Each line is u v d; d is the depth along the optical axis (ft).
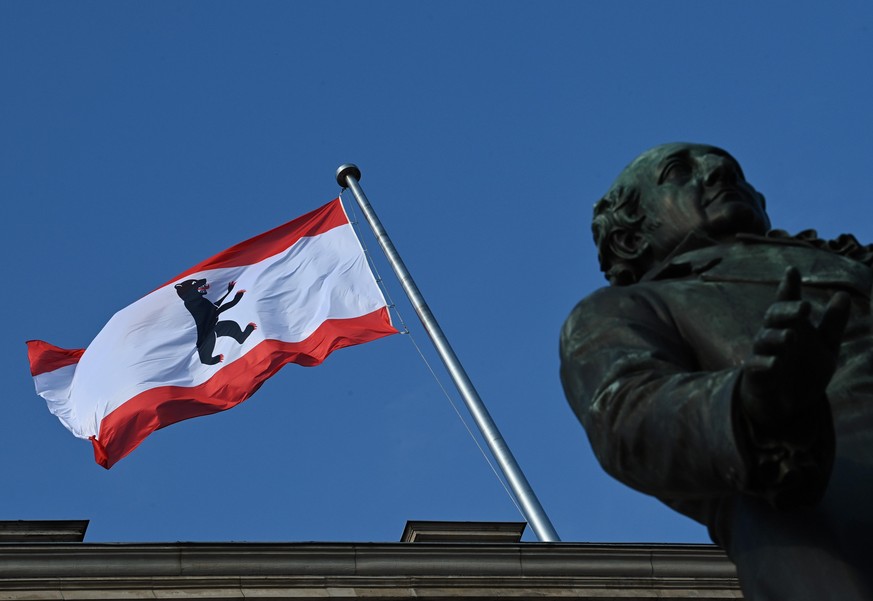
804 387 7.89
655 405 8.82
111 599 66.95
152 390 80.84
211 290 86.48
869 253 11.75
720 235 11.70
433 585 70.59
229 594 68.39
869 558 8.91
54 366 86.94
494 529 76.38
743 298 10.54
